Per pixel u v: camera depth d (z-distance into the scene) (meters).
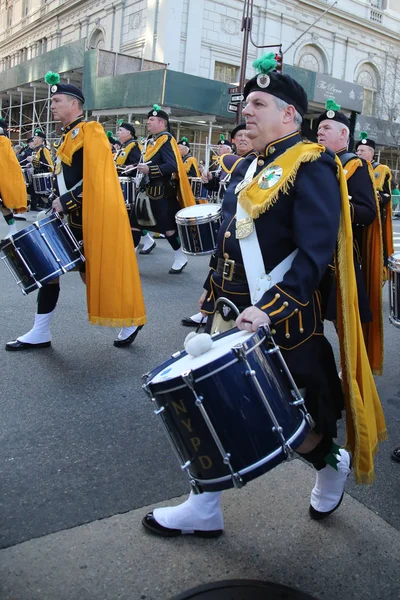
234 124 19.59
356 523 2.37
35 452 2.82
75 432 3.04
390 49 28.69
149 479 2.63
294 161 1.94
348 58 27.28
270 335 1.81
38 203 13.60
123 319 3.91
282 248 1.98
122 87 17.69
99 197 3.81
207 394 1.66
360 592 1.99
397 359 4.55
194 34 22.44
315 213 1.90
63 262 3.80
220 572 2.05
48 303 4.19
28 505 2.38
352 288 2.04
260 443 1.71
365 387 2.10
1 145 8.98
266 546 2.20
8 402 3.34
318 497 2.34
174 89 16.53
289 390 1.84
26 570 2.01
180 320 5.18
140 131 19.05
